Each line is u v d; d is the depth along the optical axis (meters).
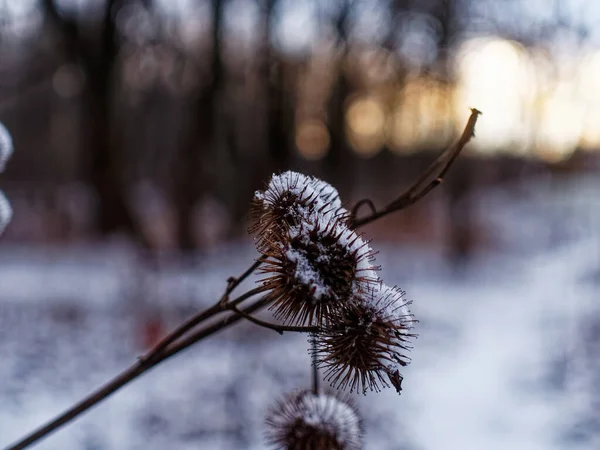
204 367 10.50
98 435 7.89
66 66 21.00
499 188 52.69
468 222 24.39
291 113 24.34
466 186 24.97
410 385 10.83
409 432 8.64
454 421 9.21
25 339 11.95
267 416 1.96
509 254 28.16
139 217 20.70
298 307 1.44
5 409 8.78
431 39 25.91
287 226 1.49
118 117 25.52
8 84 11.94
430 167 1.80
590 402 9.58
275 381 9.79
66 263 20.39
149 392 9.47
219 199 26.08
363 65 26.66
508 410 9.65
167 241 20.84
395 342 1.46
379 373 1.46
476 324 15.47
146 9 20.84
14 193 28.28
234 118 24.38
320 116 26.09
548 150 42.62
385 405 9.69
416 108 29.23
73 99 24.58
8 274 18.66
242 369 10.27
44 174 28.80
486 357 12.62
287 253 1.42
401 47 26.00
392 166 32.53
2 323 13.07
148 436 7.87
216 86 21.67
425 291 19.44
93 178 22.73
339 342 1.46
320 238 1.44
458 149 1.78
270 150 23.53
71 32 18.94
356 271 1.44
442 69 25.69
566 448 8.26
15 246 23.39
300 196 1.52
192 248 20.19
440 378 11.22
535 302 18.27
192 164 21.33
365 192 32.88
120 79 23.84
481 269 23.67
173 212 21.05
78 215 26.08
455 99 26.14
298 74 25.00
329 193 1.57
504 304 18.00
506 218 39.50
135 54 23.19
